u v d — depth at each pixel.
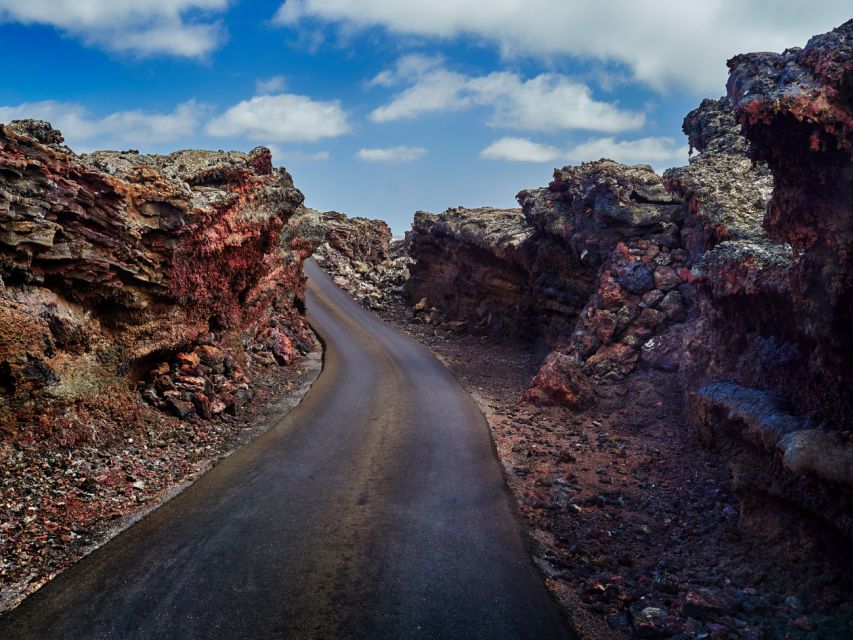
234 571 9.59
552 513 12.67
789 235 8.83
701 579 9.70
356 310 49.97
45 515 10.81
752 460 11.17
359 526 11.56
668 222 26.98
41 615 8.13
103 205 15.41
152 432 15.92
